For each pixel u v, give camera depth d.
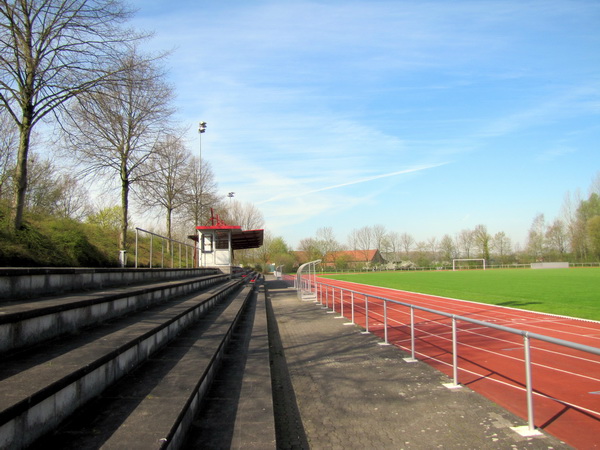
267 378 5.15
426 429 4.32
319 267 86.12
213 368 5.06
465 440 4.02
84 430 2.67
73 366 3.01
